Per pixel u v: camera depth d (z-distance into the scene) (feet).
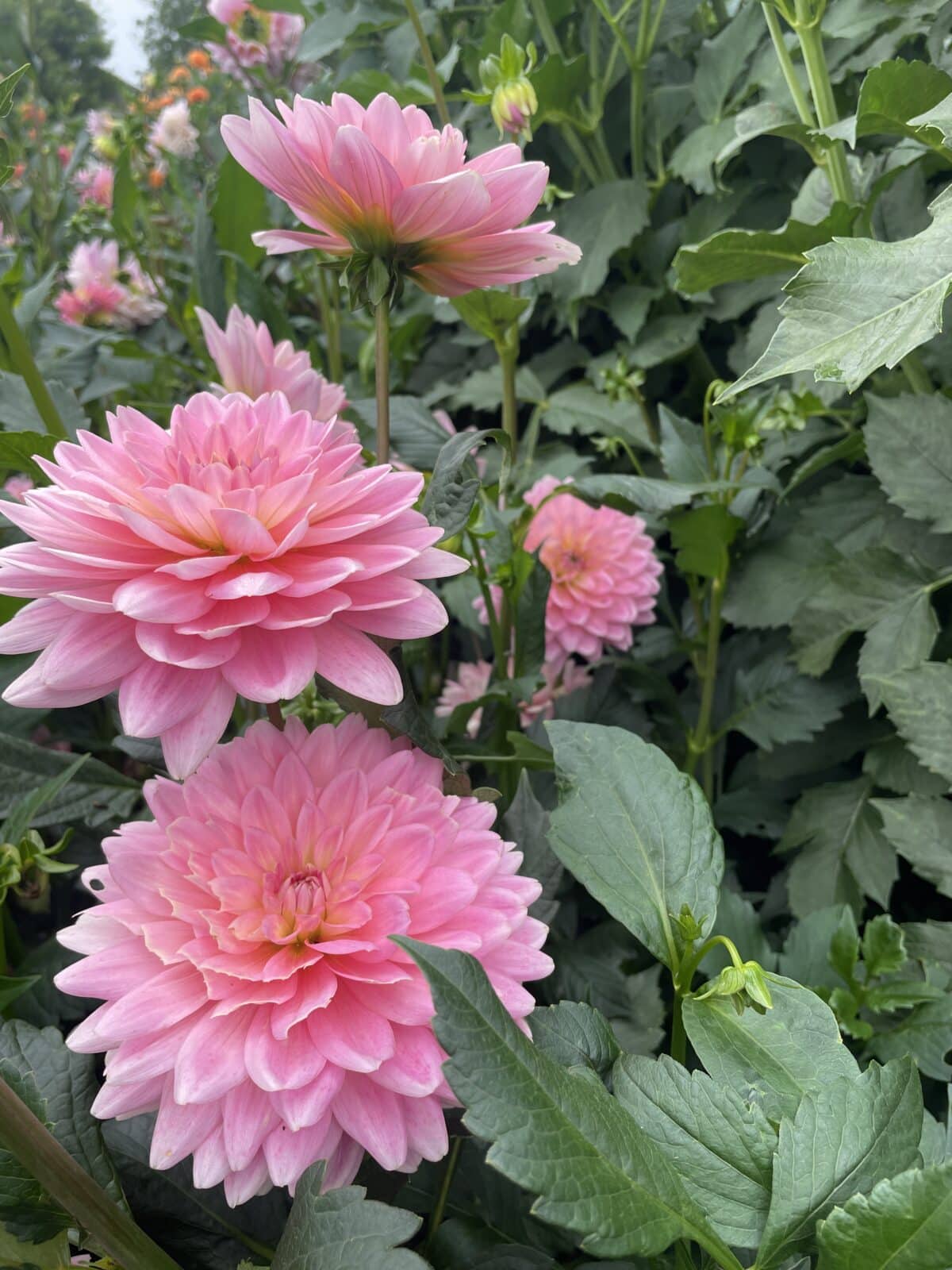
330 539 0.94
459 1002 0.73
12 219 1.63
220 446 1.01
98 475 0.97
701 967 1.48
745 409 1.97
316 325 3.33
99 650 0.91
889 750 1.99
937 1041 1.44
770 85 2.35
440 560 1.00
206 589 0.91
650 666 2.48
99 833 1.69
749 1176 0.82
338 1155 0.93
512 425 2.06
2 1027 1.10
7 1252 1.05
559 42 2.84
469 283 1.28
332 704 1.63
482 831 1.04
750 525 2.23
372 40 3.12
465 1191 1.28
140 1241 1.00
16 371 1.99
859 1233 0.71
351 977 0.92
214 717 0.91
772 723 2.13
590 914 2.11
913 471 1.81
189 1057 0.87
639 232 2.58
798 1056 0.94
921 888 2.13
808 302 0.97
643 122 2.76
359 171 1.09
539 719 1.98
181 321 2.91
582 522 2.17
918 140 1.59
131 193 2.69
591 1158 0.73
